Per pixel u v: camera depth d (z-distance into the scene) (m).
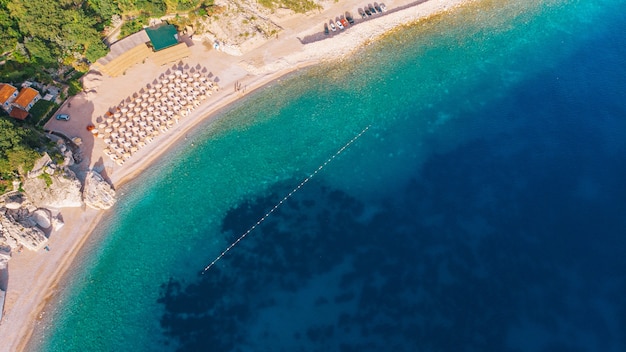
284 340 61.16
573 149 75.81
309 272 66.44
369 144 78.19
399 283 64.88
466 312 62.03
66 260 67.31
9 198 66.50
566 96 82.31
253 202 73.06
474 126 79.56
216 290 65.56
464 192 72.44
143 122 77.81
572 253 65.75
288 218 71.38
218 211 72.31
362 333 61.12
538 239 67.31
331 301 63.91
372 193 73.25
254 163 76.44
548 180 72.69
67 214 70.06
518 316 61.31
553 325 60.41
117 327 62.94
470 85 84.44
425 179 74.25
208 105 80.94
